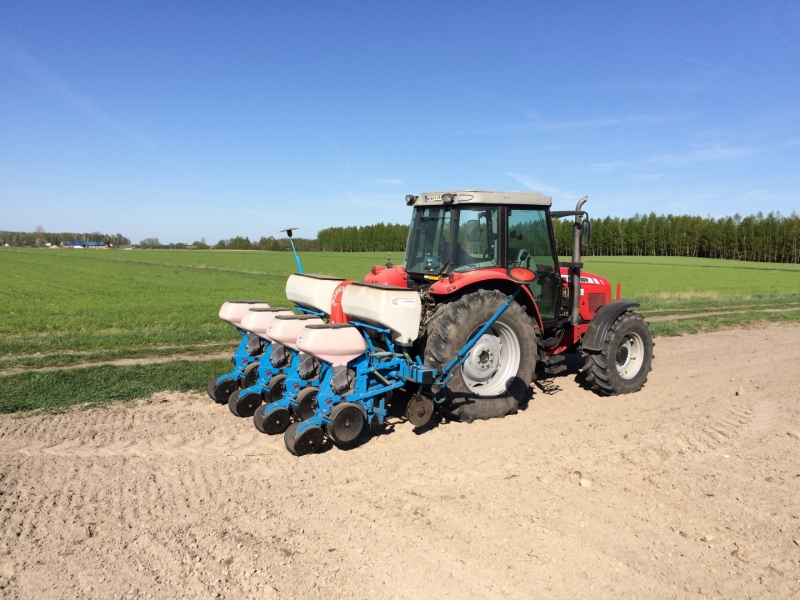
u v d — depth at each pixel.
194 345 9.98
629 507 4.07
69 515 3.87
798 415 6.33
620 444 5.35
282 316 5.79
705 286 30.83
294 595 3.04
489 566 3.32
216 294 22.16
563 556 3.43
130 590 3.06
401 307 5.14
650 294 23.62
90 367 7.81
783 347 10.90
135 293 22.44
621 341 7.24
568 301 7.15
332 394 4.99
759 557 3.48
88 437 5.34
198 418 5.95
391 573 3.24
